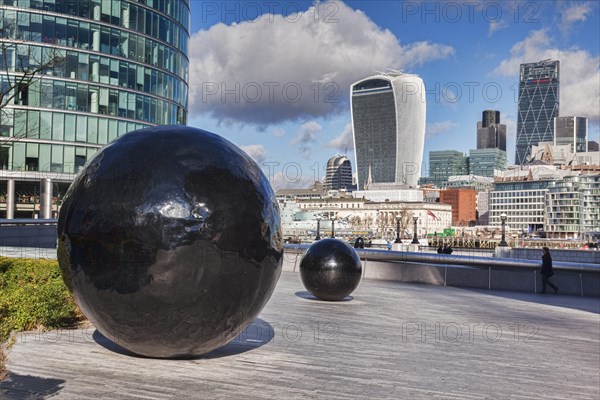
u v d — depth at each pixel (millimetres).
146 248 7164
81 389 6430
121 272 7238
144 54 65188
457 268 26062
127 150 7582
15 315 9633
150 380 6918
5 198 60000
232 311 7641
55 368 7324
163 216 7184
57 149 58969
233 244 7449
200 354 8039
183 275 7227
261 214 7781
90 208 7395
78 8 59469
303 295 18781
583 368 9570
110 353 8227
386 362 8867
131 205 7223
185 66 73312
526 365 9492
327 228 169250
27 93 57219
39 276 13117
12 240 33188
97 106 61094
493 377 8359
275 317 13336
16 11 55250
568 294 24656
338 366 8305
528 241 163500
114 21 62156
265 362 8234
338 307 15961
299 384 7105
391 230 179875
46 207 58562
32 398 6043
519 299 21922
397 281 27094
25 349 8352
